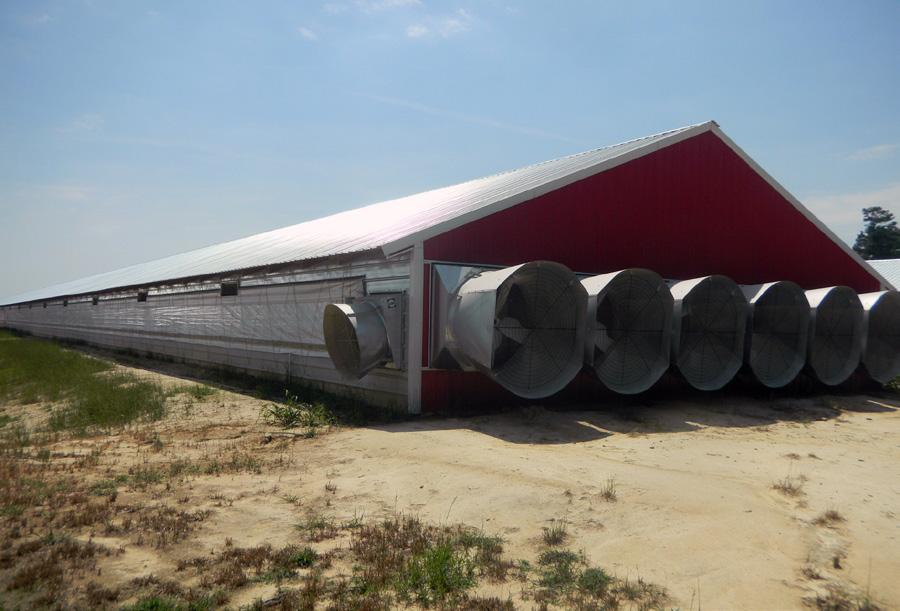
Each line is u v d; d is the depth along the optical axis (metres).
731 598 4.79
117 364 24.16
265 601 4.57
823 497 7.14
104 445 9.72
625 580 5.03
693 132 15.65
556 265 11.12
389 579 4.96
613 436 10.27
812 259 17.83
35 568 4.97
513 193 13.38
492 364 10.56
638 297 12.58
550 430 10.59
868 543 5.89
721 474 8.05
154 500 6.83
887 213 62.41
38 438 10.39
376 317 12.02
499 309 11.01
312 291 15.38
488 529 6.09
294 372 16.23
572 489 7.20
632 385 12.42
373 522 6.24
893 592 4.97
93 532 5.82
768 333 14.23
